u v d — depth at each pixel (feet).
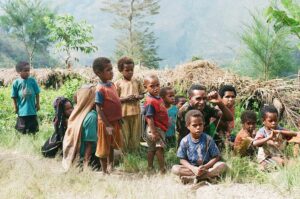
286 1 26.78
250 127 23.31
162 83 34.94
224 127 23.72
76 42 60.44
